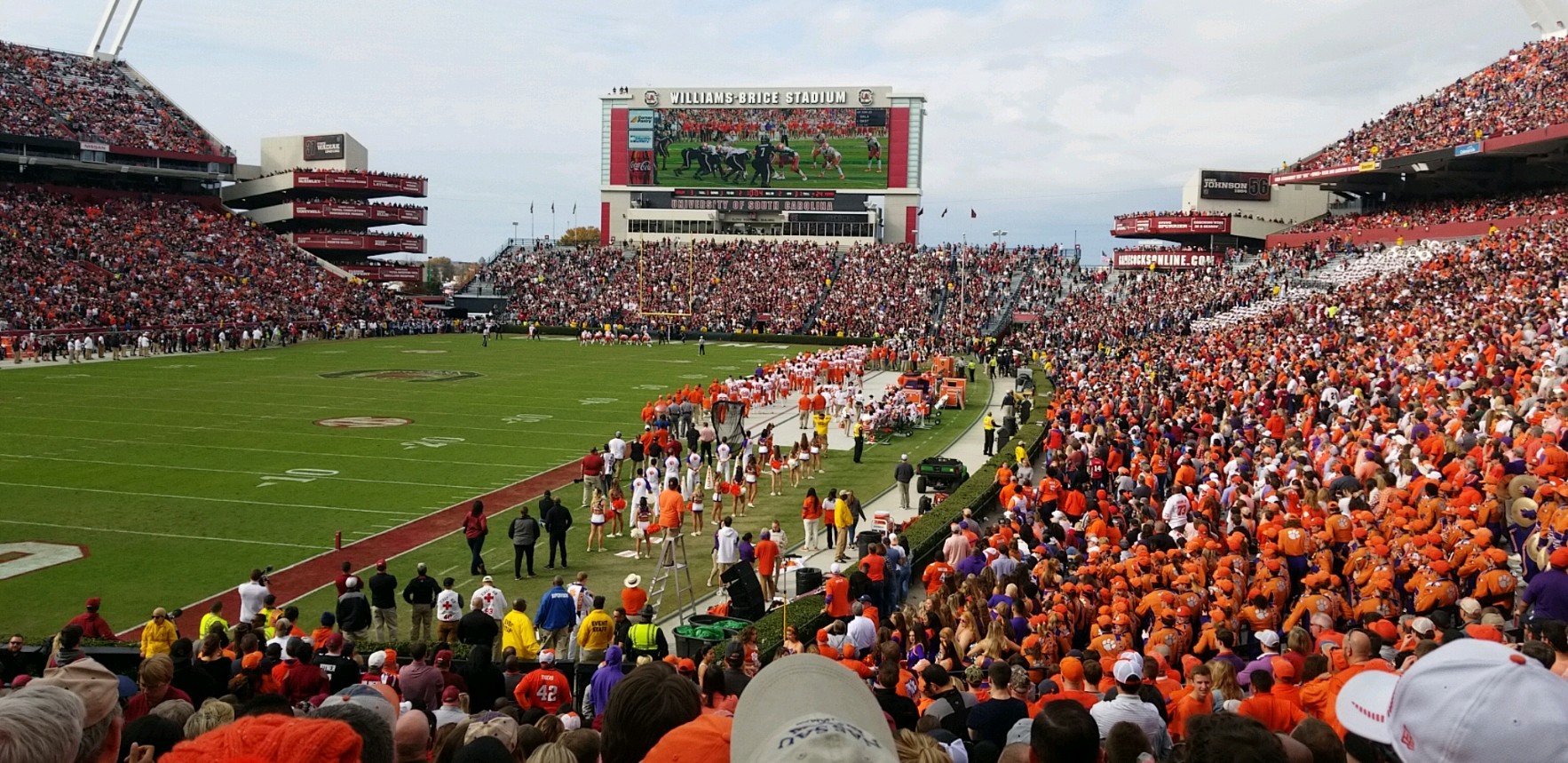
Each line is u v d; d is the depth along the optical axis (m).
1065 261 79.56
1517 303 30.44
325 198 90.38
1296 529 13.44
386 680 9.64
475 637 12.97
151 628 12.27
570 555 20.31
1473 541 11.73
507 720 5.94
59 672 3.28
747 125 84.56
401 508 23.28
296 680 9.21
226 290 68.56
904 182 83.19
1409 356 27.28
